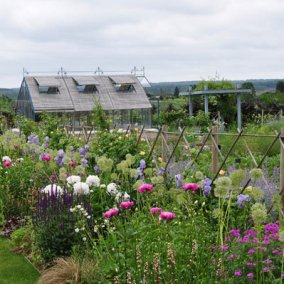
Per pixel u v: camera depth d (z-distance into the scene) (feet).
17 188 27.96
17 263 21.61
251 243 15.10
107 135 32.48
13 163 31.24
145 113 136.05
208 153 37.91
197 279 14.49
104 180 25.79
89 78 134.51
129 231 18.06
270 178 28.58
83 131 43.96
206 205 21.27
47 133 47.11
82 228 19.62
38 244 20.99
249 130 71.61
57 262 19.56
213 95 125.49
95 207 22.86
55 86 127.13
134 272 15.21
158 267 14.51
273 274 14.55
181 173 26.63
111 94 134.62
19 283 19.53
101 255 18.13
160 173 26.61
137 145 30.66
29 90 126.21
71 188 23.67
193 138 53.21
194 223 17.42
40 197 22.44
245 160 38.27
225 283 14.26
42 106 124.16
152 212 17.62
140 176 25.68
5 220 26.25
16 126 71.56
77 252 19.72
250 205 20.10
